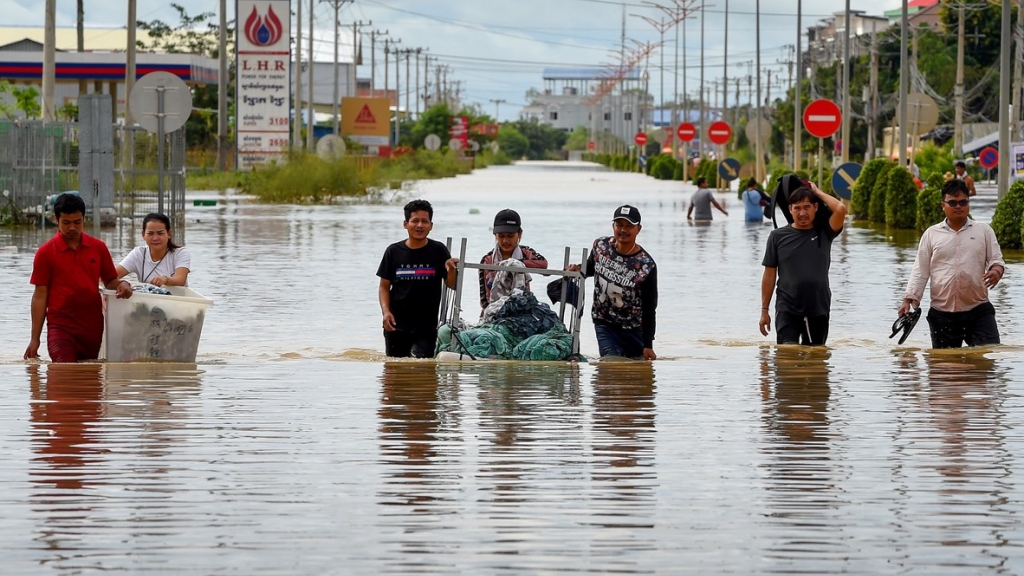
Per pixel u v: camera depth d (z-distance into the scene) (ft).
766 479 61.41
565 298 98.89
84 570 48.39
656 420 75.31
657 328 120.26
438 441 69.41
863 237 242.78
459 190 499.10
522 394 83.61
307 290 148.25
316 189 379.96
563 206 359.05
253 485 60.13
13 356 100.42
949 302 104.47
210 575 47.88
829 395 83.71
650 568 48.70
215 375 91.04
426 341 99.09
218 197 410.52
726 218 307.99
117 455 65.87
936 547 51.19
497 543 51.55
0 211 245.45
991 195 447.01
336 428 72.64
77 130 250.98
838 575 48.06
